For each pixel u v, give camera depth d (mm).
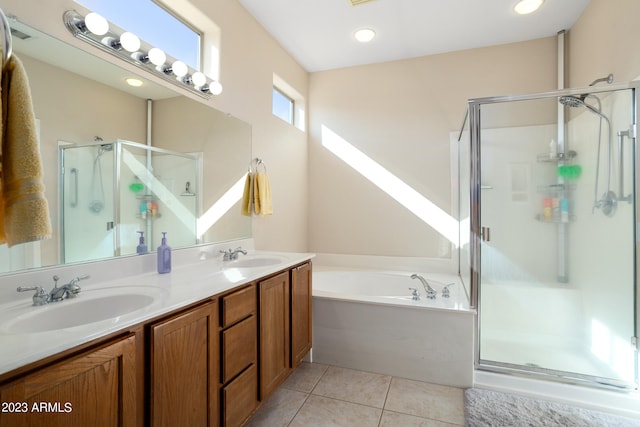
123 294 1169
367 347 2135
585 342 2160
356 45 2910
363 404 1756
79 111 1279
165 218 1689
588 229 2125
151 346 924
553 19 2500
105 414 792
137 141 1535
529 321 2293
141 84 1561
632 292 1803
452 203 3004
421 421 1605
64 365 705
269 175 2719
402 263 3148
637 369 1782
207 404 1154
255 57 2508
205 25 2027
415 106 3137
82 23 1270
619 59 1955
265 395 1541
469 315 1920
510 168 2318
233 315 1312
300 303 1967
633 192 1790
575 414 1603
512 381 1894
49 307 998
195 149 1897
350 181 3354
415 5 2328
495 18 2484
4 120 785
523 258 2322
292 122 3385
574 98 2045
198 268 1688
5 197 787
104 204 1373
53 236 1172
